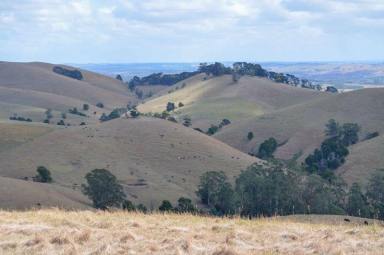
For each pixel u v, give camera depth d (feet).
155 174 300.81
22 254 46.34
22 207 188.03
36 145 335.47
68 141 339.77
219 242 52.37
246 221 66.18
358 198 218.79
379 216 217.97
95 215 67.77
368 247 50.75
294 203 220.43
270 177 229.66
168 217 67.97
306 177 230.68
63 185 272.92
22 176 290.35
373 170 320.91
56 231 54.29
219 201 232.94
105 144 339.36
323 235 55.83
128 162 317.01
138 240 51.80
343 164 342.23
